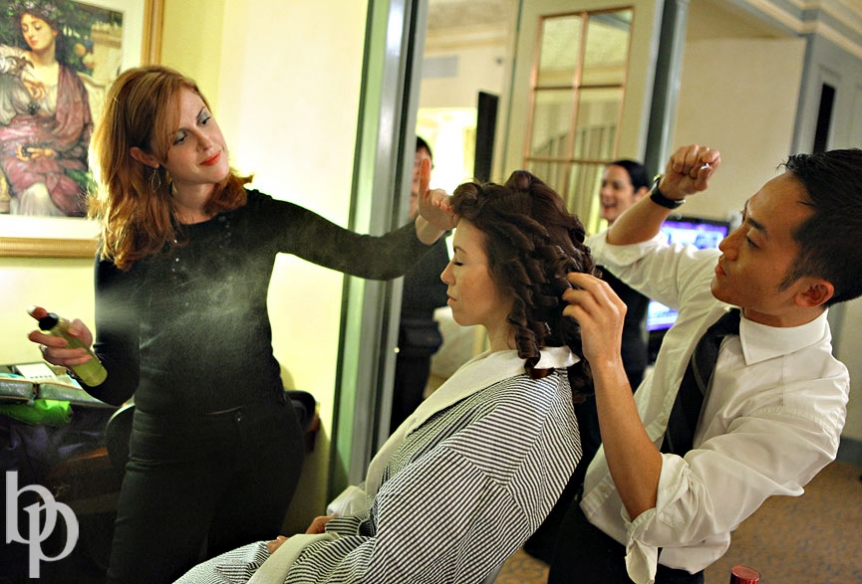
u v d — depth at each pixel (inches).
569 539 41.8
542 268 29.5
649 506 31.8
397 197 67.5
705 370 37.0
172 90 46.8
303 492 66.4
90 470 48.6
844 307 62.5
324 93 61.5
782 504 66.5
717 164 40.7
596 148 99.3
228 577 35.3
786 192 31.4
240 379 51.7
